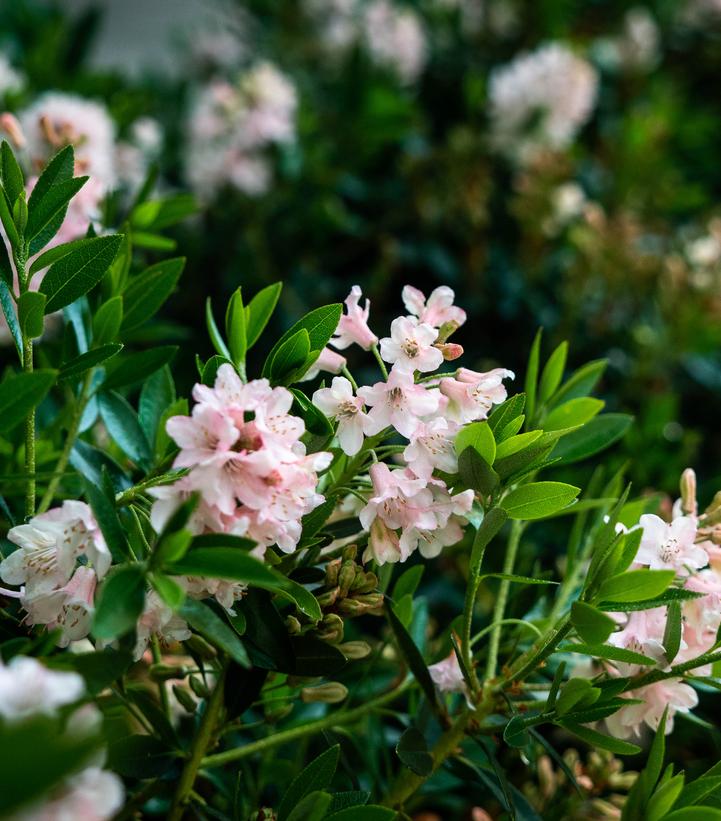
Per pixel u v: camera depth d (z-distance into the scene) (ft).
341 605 1.97
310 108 4.31
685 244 4.16
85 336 2.20
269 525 1.81
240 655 1.77
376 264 4.00
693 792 1.97
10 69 3.61
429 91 4.85
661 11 5.36
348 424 1.91
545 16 4.95
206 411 1.79
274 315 3.71
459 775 2.11
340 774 2.28
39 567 1.86
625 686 1.96
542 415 2.27
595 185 4.52
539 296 4.05
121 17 7.28
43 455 2.21
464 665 2.01
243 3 5.11
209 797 2.26
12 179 1.96
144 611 1.84
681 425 4.04
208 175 3.73
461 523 1.99
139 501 1.91
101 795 1.64
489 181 4.09
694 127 4.78
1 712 1.61
